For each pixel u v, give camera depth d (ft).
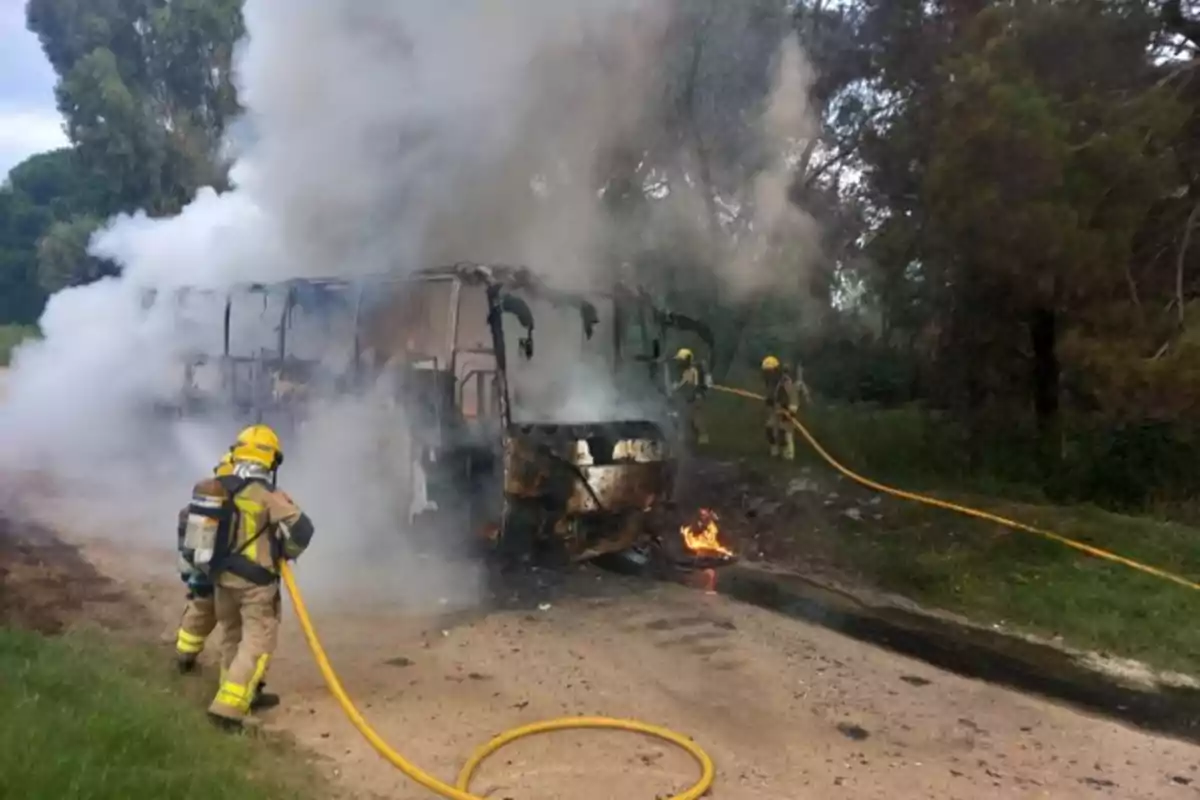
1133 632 24.26
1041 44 30.68
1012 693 20.54
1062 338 34.32
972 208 30.42
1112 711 19.76
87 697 15.39
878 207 45.50
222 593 17.12
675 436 29.53
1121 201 30.37
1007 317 42.47
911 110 39.29
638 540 27.78
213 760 14.14
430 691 19.22
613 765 16.21
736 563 31.14
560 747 16.87
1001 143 29.27
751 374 68.69
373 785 15.11
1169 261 36.88
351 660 20.80
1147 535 31.73
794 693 19.93
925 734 18.13
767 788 15.58
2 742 12.94
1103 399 32.99
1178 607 25.66
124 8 112.37
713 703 19.20
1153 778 16.65
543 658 21.38
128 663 18.86
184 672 18.93
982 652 23.29
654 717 18.37
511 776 15.69
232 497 17.10
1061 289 33.37
